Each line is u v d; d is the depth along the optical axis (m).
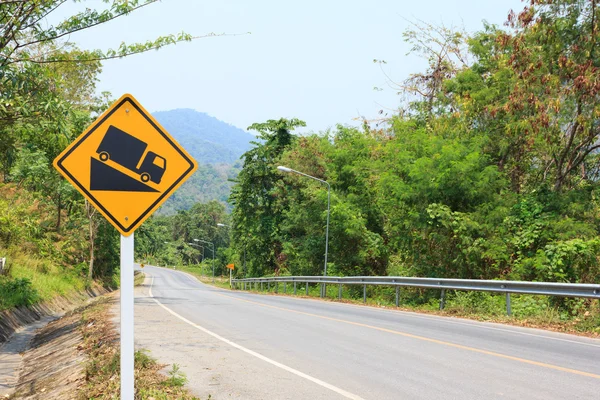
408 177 27.78
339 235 36.41
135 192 3.76
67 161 3.64
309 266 40.56
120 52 11.26
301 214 41.69
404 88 34.59
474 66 28.62
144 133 3.80
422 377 7.23
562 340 10.77
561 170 24.00
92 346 9.70
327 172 39.88
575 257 19.38
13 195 35.38
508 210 23.47
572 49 21.19
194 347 9.61
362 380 7.05
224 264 119.00
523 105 21.88
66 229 44.31
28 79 11.17
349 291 27.28
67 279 34.53
